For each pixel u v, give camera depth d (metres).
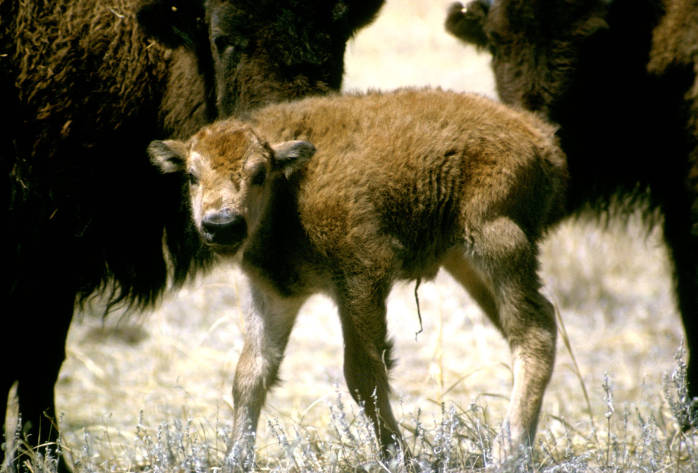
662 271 42.94
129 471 23.75
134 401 33.91
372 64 65.12
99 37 24.19
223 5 23.48
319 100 22.44
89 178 24.05
